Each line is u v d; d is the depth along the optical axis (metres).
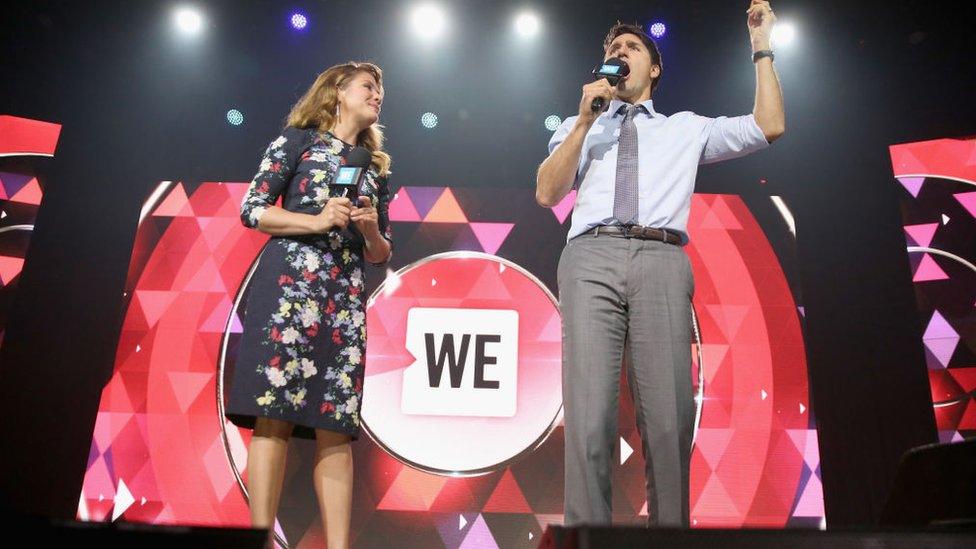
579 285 1.99
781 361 3.32
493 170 3.92
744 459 3.12
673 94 4.05
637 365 1.93
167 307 3.48
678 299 1.97
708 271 3.54
